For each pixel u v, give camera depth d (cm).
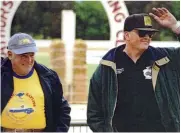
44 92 461
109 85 493
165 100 492
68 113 485
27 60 449
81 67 1307
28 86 457
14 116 451
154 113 488
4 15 1420
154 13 521
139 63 491
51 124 468
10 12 1425
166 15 520
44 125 462
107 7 1432
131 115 488
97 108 503
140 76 489
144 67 491
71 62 1358
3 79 453
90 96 505
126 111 489
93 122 502
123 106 489
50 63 1392
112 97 491
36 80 462
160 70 495
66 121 480
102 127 500
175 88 496
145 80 489
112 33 1438
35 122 456
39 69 466
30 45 450
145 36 490
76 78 1287
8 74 454
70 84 1277
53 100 473
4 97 450
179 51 504
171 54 502
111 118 492
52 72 474
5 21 1420
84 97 1232
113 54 497
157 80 491
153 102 488
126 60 492
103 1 1438
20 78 457
